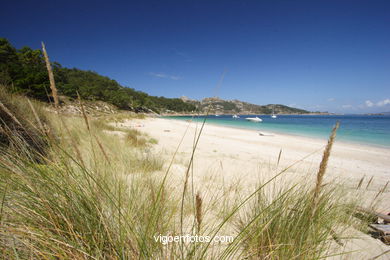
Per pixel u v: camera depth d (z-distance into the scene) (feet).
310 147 39.58
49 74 3.34
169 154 23.03
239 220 5.94
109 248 3.51
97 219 3.80
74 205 4.01
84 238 3.56
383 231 6.11
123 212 4.26
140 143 26.12
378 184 16.08
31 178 4.01
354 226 6.61
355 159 28.96
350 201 8.07
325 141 48.73
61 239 3.38
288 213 5.54
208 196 7.52
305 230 4.63
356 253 5.04
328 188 7.51
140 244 3.35
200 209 3.02
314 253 4.22
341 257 4.76
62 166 4.45
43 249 3.08
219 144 38.96
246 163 21.25
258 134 64.80
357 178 18.16
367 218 7.11
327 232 5.13
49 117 12.45
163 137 43.16
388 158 29.96
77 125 17.63
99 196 3.88
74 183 4.18
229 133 66.13
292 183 8.20
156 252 3.59
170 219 4.83
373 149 37.78
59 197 3.95
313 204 3.87
